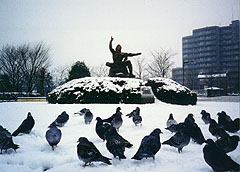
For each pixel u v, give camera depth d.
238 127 6.68
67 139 5.86
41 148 5.12
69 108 12.12
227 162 3.55
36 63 33.22
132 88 16.55
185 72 61.59
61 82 50.47
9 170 3.91
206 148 3.71
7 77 30.41
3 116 9.76
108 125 5.65
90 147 3.91
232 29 58.47
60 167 4.01
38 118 9.15
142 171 3.85
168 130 6.80
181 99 17.69
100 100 15.90
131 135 6.24
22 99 26.64
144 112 10.74
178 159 4.46
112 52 21.67
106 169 3.91
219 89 46.66
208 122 7.97
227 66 58.72
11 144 4.66
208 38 61.75
